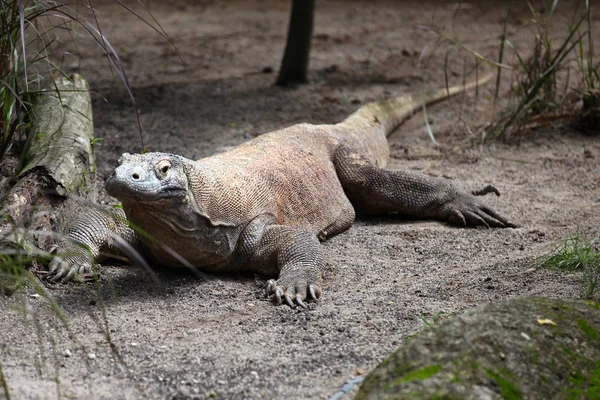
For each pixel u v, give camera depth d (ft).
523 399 16.19
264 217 28.76
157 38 74.84
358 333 22.07
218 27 80.94
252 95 54.49
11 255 24.20
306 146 33.37
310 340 21.70
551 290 24.54
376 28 78.64
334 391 18.71
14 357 20.16
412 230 32.22
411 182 34.19
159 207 25.03
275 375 19.60
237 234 27.81
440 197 33.68
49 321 22.49
